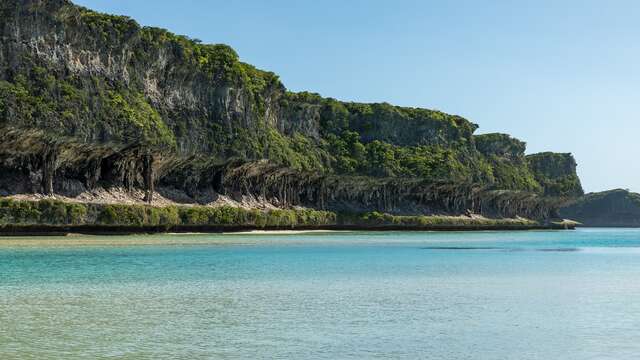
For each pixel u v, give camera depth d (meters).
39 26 118.44
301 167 183.50
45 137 114.44
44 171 116.69
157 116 139.50
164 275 55.66
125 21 137.00
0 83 110.69
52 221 106.25
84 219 111.12
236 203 161.12
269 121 186.75
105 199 126.56
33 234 105.00
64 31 122.56
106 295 43.91
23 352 28.58
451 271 63.75
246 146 161.88
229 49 167.38
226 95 160.62
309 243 111.88
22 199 108.50
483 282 54.50
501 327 35.19
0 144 109.62
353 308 40.38
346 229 188.38
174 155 143.25
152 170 137.88
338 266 67.19
